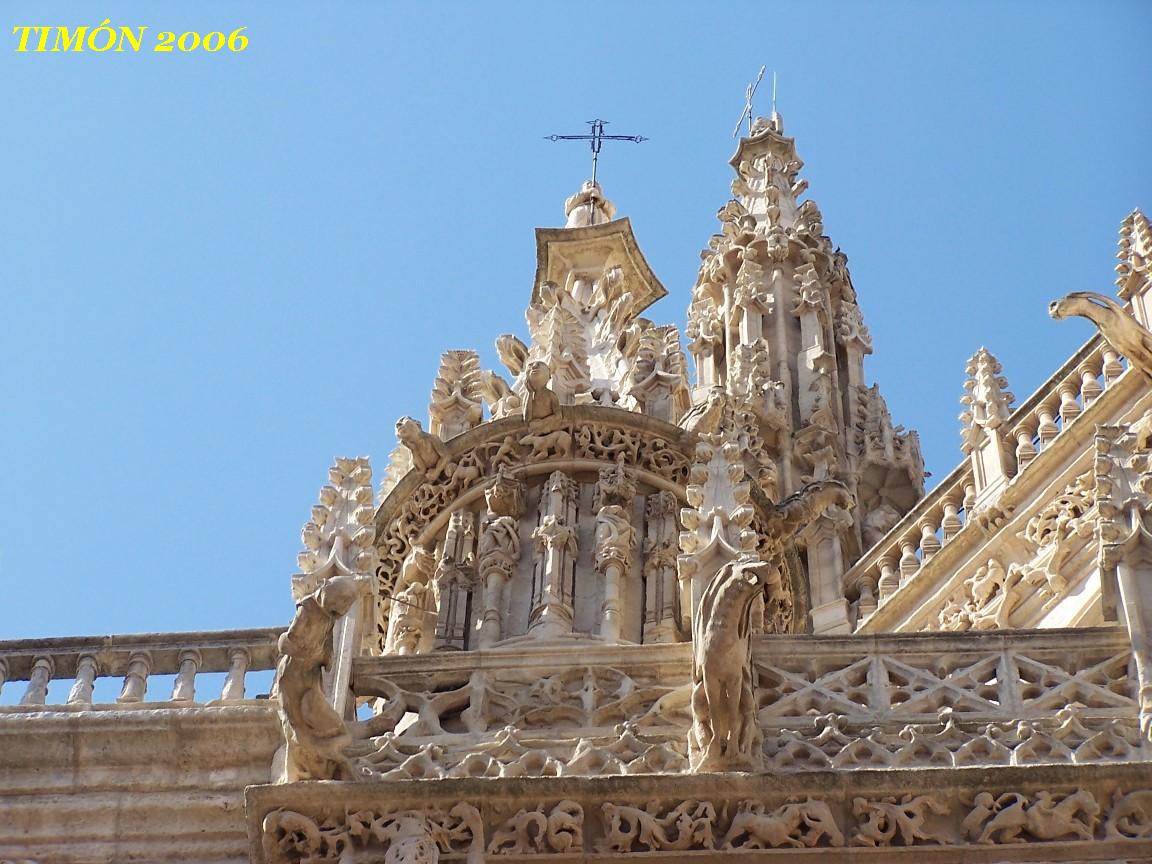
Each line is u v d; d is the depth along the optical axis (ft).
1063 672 105.09
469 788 99.45
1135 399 146.72
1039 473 147.13
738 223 189.88
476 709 107.34
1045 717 103.19
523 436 127.03
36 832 103.91
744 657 101.71
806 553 156.46
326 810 99.81
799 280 185.68
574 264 164.45
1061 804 97.40
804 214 191.93
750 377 172.65
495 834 98.94
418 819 99.19
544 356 136.67
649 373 136.26
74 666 110.42
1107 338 146.61
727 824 98.53
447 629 118.11
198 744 105.70
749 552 108.27
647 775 99.19
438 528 126.31
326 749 101.86
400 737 105.60
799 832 98.02
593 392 136.77
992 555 146.51
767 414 169.58
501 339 140.67
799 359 179.32
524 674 108.78
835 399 177.47
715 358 182.70
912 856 97.40
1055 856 96.84
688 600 110.32
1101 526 108.17
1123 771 97.86
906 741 102.68
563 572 118.21
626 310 143.74
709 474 112.37
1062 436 147.23
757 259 186.91
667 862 98.02
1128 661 104.88
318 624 102.99
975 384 155.53
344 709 106.83
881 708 104.88
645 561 119.24
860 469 172.76
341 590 103.24
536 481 125.80
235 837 103.35
